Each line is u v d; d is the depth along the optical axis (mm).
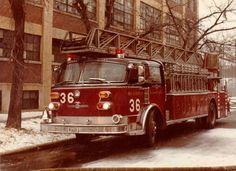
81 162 9039
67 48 11016
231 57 25156
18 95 12961
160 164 8547
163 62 12867
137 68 10711
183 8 36281
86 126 10016
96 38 10852
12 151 10250
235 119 21484
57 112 10727
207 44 23547
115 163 8836
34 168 8414
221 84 18172
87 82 10438
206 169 7910
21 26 12898
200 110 15133
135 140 12719
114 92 10219
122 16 29828
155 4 34125
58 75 11125
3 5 20172
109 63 10578
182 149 10781
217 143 11898
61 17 24344
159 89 12008
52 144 11453
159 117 12016
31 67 21312
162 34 29703
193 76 14703
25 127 13844
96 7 27328
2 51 20406
